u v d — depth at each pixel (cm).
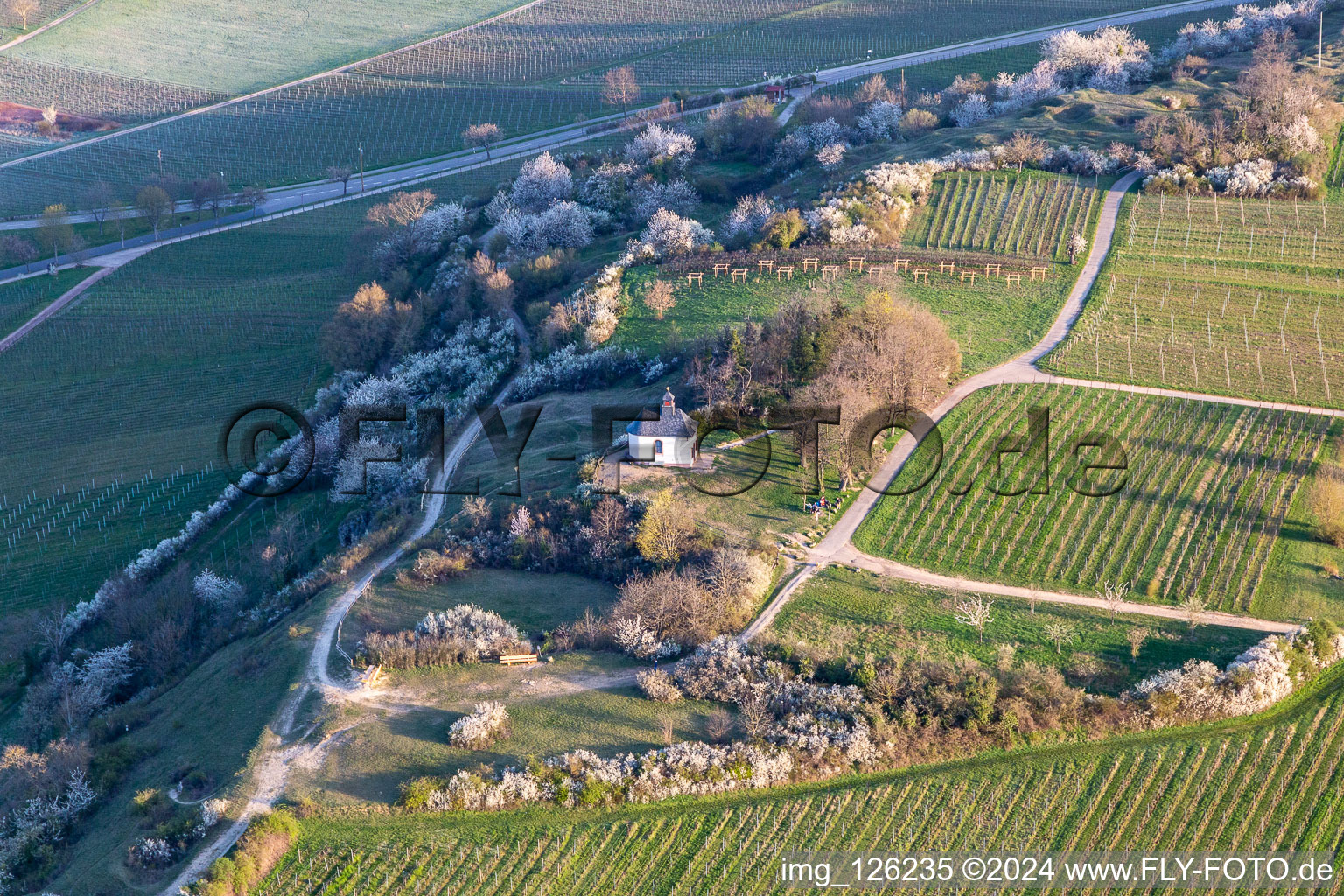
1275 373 13325
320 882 7844
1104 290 15425
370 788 8462
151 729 9938
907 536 10894
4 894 8431
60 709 11044
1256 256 16138
